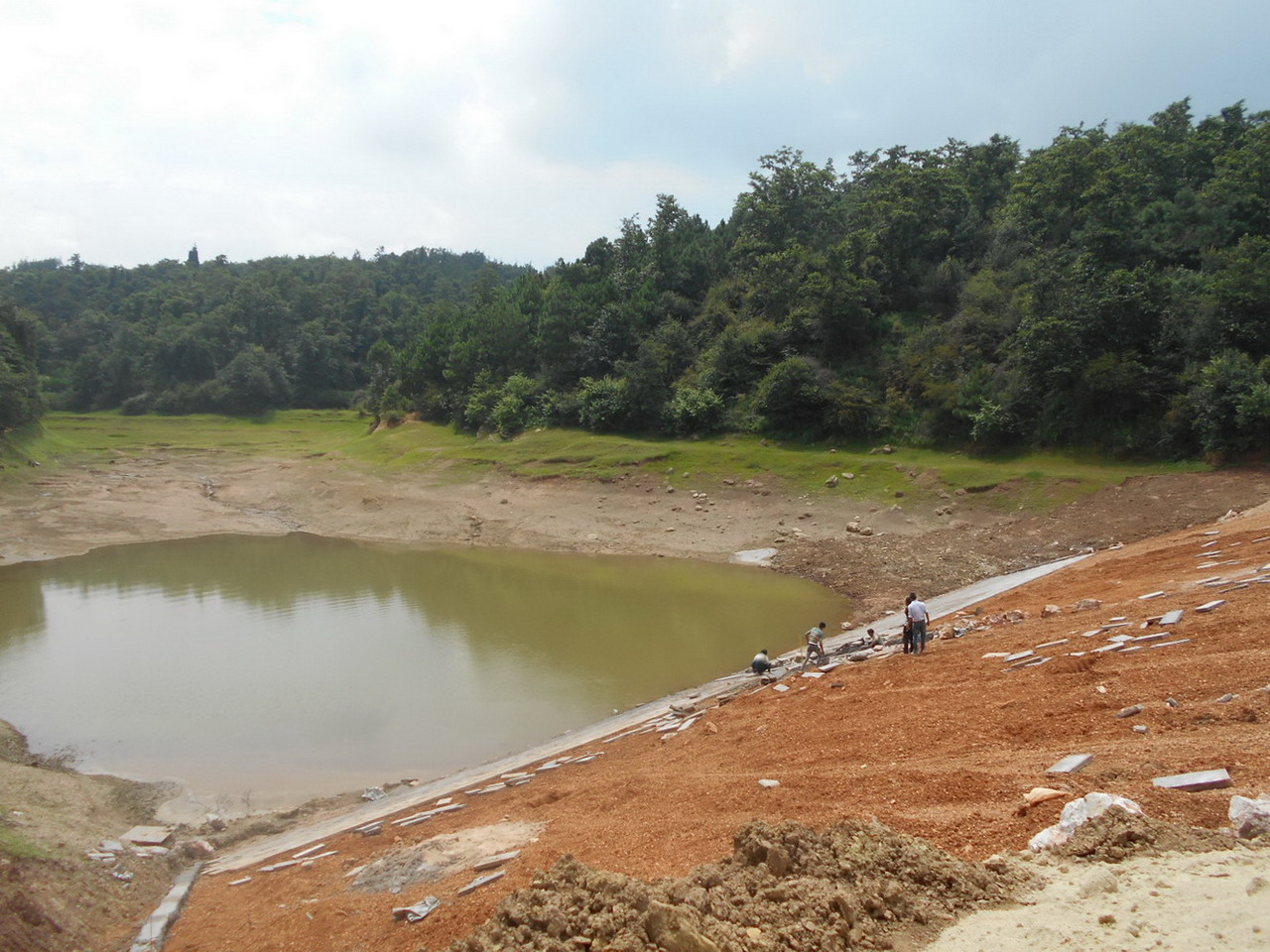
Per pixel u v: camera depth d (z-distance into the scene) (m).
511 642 29.42
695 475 51.69
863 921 7.39
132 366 130.75
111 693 25.22
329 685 25.56
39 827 15.92
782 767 13.48
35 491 60.34
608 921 7.67
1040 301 49.66
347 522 55.00
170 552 47.75
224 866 15.30
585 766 17.25
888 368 57.12
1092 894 7.27
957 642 19.81
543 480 55.44
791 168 79.31
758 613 32.28
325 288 178.88
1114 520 37.22
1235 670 12.85
